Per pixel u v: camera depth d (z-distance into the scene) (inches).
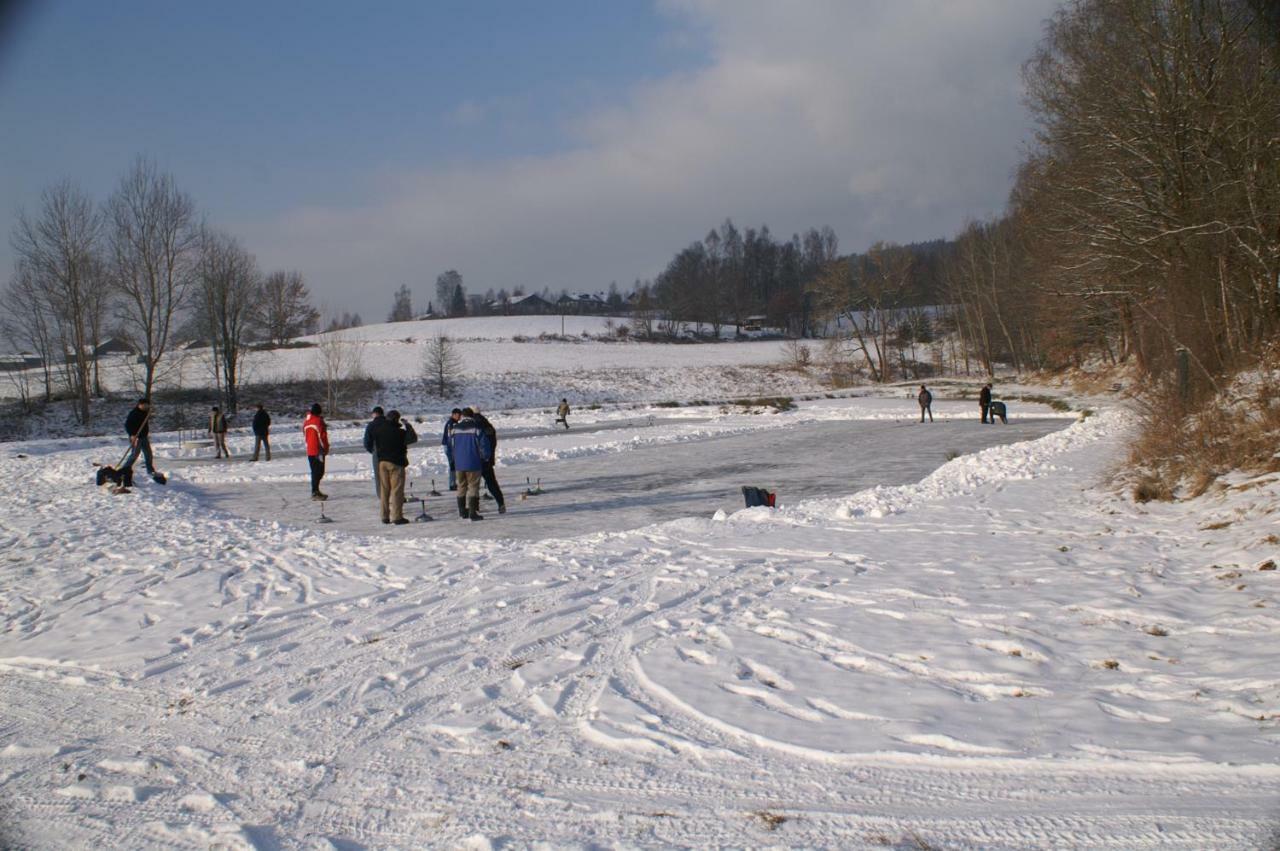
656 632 256.4
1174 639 217.5
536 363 3294.8
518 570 350.9
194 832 150.1
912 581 298.5
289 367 2819.9
